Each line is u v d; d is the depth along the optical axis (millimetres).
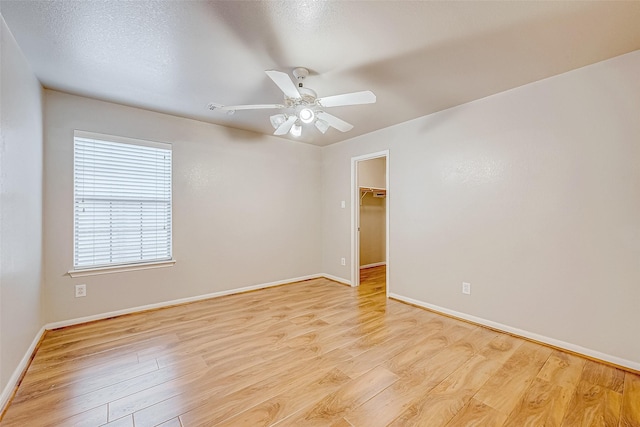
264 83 2512
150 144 3182
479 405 1649
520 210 2539
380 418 1547
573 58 2086
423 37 1838
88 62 2156
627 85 2023
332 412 1590
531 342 2438
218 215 3707
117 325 2764
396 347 2346
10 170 1776
